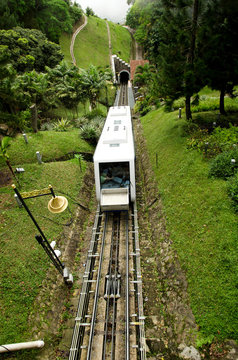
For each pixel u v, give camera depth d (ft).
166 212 31.17
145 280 26.13
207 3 32.45
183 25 36.96
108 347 20.77
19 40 77.56
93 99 79.41
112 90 128.36
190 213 28.02
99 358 19.89
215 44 31.48
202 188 29.55
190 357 18.02
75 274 27.04
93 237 31.65
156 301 23.89
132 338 21.17
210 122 43.16
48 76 70.79
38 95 66.44
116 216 35.83
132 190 32.78
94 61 164.76
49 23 130.82
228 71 33.60
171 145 42.70
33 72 68.03
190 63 36.58
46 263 25.91
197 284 21.61
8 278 22.97
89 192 41.50
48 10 132.57
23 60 75.82
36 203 32.63
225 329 18.02
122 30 237.45
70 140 52.44
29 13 119.96
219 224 24.39
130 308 23.58
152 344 20.42
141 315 22.48
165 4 37.96
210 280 21.06
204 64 34.42
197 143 37.17
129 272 27.22
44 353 19.53
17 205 31.45
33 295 22.57
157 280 25.68
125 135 36.50
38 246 27.12
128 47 219.41
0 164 40.09
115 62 177.37
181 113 52.42
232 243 22.11
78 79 74.90
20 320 20.49
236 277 19.93
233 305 18.66
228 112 47.16
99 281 26.35
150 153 47.32
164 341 20.42
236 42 30.66
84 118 68.74
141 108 85.30
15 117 38.50
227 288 19.76
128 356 19.45
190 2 35.32
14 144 45.44
